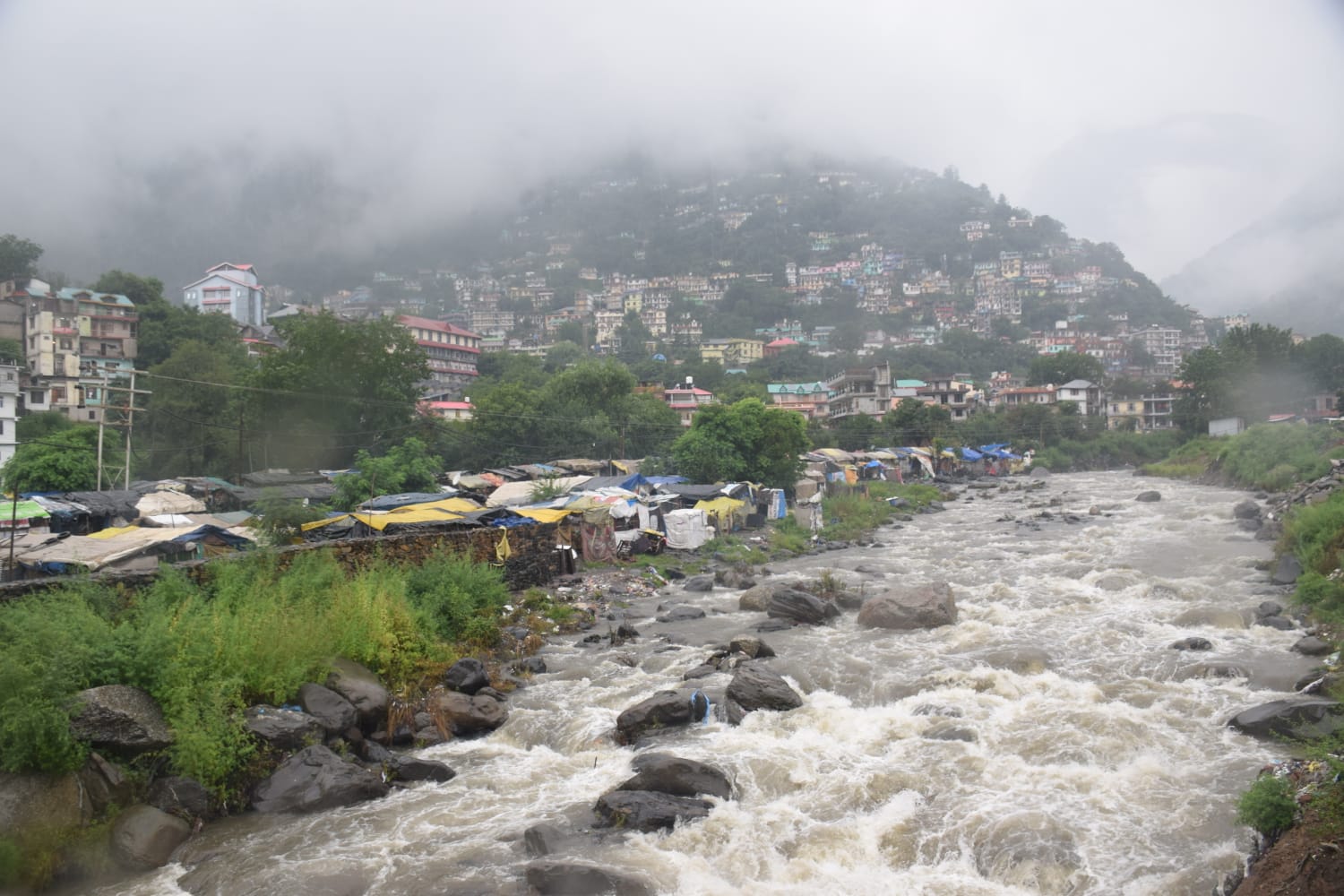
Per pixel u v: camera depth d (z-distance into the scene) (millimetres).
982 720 17141
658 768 14656
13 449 53562
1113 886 11352
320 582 21375
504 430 68750
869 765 15406
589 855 12617
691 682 20281
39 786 13016
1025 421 117625
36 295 84875
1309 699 16281
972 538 47625
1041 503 65312
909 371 177625
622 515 42375
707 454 58469
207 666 15875
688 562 40500
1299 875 10156
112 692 14312
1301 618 23344
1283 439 66500
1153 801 13469
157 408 64938
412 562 27188
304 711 16359
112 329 85562
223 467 62781
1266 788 12148
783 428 62062
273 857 12992
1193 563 33469
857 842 12852
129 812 13453
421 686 19406
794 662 21469
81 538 28781
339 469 61656
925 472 96125
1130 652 21359
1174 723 16578
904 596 26328
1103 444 113625
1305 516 30219
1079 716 16906
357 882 12281
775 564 40625
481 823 13984
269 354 64062
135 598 18438
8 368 54750
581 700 19703
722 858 12539
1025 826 12844
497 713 18594
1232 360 101500
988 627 24281
